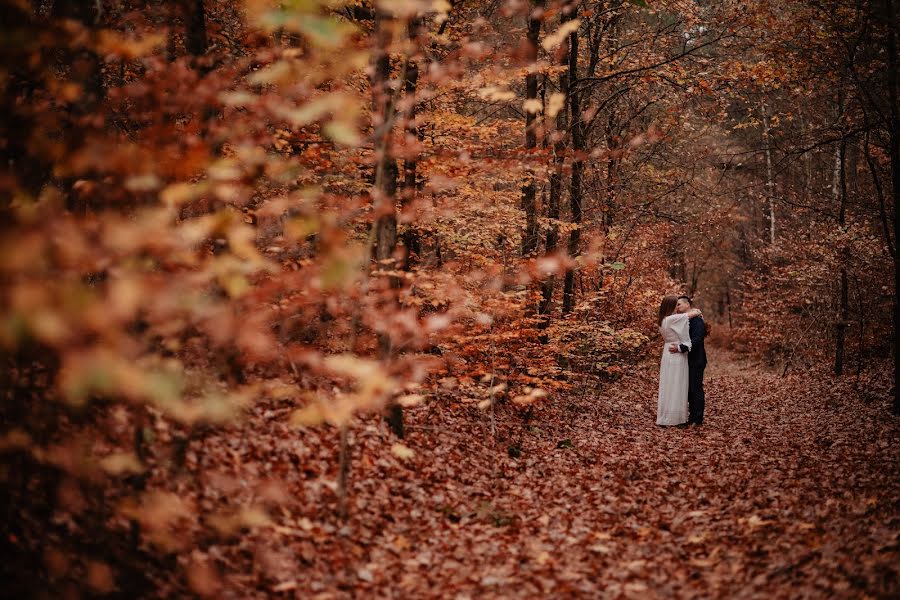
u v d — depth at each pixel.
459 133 9.80
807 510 5.36
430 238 11.41
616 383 14.73
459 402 8.73
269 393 5.15
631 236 16.14
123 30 5.40
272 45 5.52
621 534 5.15
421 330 5.21
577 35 11.72
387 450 6.09
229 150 5.92
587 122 13.02
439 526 5.13
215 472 4.57
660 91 15.23
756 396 14.18
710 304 37.53
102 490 3.66
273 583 3.87
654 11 12.84
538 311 10.79
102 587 3.22
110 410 4.39
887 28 9.56
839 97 12.21
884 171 15.16
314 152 6.25
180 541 3.77
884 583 3.60
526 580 4.25
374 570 4.29
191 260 2.95
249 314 3.78
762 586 3.90
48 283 2.70
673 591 4.02
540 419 9.56
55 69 4.94
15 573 3.05
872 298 16.59
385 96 5.79
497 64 5.44
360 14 8.69
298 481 5.04
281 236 5.63
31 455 3.53
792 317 18.41
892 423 9.52
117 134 4.70
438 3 4.20
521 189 11.17
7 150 3.72
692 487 6.48
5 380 3.46
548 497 6.11
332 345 7.42
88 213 3.82
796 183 20.53
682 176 17.14
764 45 11.33
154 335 3.71
